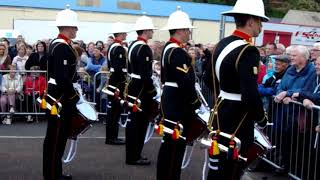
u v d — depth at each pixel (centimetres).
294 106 530
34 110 961
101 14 2361
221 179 374
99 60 1013
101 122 972
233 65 349
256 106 345
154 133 870
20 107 956
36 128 897
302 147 521
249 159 404
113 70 746
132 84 638
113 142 769
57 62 505
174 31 504
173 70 495
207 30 2462
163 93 512
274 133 571
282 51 813
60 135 527
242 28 358
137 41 639
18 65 991
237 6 358
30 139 797
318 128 479
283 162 561
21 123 949
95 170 612
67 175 566
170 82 506
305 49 547
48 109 521
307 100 495
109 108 762
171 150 501
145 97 634
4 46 980
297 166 531
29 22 1858
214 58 366
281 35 1395
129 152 642
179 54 493
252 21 355
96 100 978
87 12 2358
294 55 548
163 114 505
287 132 544
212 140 371
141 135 643
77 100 531
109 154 704
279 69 620
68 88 513
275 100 550
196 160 678
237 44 350
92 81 993
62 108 521
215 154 369
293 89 546
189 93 499
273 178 561
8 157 671
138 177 584
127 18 2417
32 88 953
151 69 636
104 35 1889
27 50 1075
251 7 352
